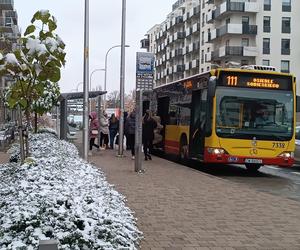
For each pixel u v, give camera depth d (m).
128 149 26.22
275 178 16.52
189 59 104.75
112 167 16.55
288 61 79.38
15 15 69.50
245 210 9.23
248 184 14.68
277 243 6.80
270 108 15.95
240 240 6.93
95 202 6.07
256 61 78.75
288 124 16.06
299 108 16.91
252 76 15.88
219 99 15.68
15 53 8.27
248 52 78.25
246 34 78.62
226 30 78.69
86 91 16.92
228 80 15.77
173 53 112.56
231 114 15.71
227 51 78.44
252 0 78.44
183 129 19.06
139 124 15.31
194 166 19.97
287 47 79.38
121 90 22.34
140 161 15.21
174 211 8.93
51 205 5.14
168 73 115.62
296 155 20.30
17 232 4.77
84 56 17.16
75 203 5.48
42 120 41.50
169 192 11.15
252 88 15.88
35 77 8.54
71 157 11.62
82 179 7.84
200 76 17.19
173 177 14.00
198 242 6.73
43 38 8.51
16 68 8.27
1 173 9.43
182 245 6.54
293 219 8.50
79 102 33.28
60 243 4.50
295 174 17.97
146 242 6.65
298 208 9.60
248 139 15.74
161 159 20.80
